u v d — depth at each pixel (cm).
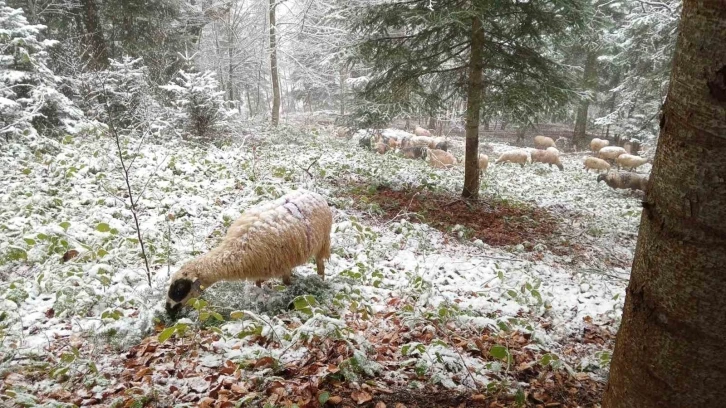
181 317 430
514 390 347
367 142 1670
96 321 418
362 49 984
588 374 393
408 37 986
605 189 1516
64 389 329
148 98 1042
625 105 1838
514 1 939
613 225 1041
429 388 343
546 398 348
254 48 2638
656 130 1797
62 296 444
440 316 446
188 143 1170
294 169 1029
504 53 975
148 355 375
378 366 356
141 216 675
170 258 558
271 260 452
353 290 505
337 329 361
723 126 113
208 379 342
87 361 345
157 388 322
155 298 459
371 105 1016
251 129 1442
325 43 1822
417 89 1010
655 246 135
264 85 3209
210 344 389
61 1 1503
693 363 128
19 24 965
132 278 500
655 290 135
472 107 1005
